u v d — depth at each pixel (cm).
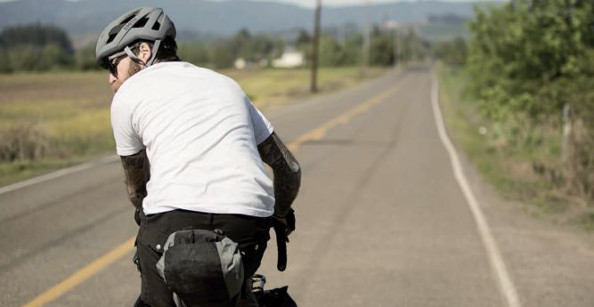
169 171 487
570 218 1700
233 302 484
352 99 7988
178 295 472
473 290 1130
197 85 515
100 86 12300
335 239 1475
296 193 555
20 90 11088
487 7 3591
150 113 503
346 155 3002
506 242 1458
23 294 1102
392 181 2288
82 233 1532
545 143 3075
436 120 5044
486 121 4725
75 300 1076
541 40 3291
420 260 1312
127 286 1150
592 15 3244
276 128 4319
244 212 482
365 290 1127
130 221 1661
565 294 1112
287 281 1174
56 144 3127
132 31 530
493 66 3597
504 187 2120
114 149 3294
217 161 489
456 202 1906
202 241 464
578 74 2391
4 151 2828
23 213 1758
